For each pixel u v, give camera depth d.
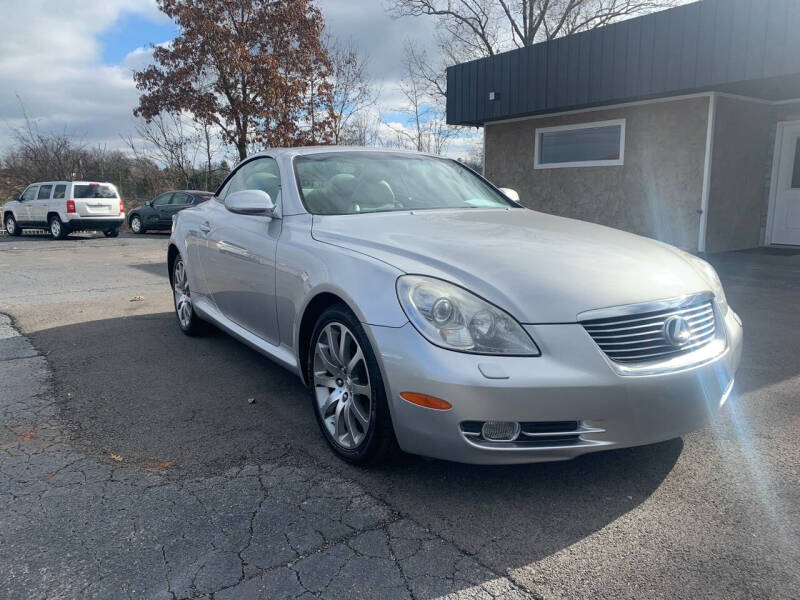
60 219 17.75
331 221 3.32
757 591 1.96
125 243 16.25
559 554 2.17
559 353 2.30
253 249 3.72
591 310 2.36
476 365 2.27
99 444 3.10
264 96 18.72
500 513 2.44
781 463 2.82
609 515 2.42
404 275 2.56
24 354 4.72
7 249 14.30
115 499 2.54
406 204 3.73
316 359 3.04
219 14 18.09
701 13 8.51
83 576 2.04
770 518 2.38
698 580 2.02
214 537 2.27
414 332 2.41
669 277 2.67
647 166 10.35
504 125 12.62
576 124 11.30
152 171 27.28
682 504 2.49
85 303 6.84
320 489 2.63
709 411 2.55
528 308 2.35
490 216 3.59
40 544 2.23
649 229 10.48
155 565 2.11
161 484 2.68
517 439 2.33
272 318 3.56
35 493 2.60
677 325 2.49
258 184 4.21
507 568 2.09
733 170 10.01
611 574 2.05
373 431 2.61
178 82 18.42
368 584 2.00
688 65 8.75
